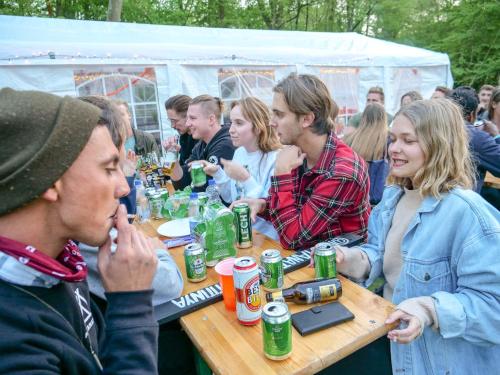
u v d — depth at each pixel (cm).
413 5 1650
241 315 109
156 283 116
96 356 79
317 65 673
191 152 369
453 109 124
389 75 771
